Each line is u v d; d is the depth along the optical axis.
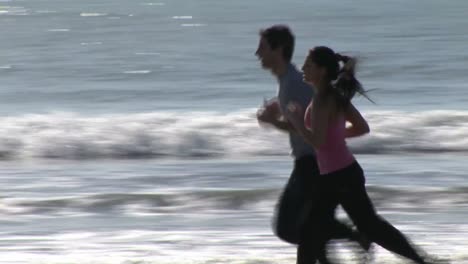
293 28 181.25
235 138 66.25
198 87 104.06
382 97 95.38
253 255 32.44
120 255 32.84
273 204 44.06
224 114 74.12
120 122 69.31
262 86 104.75
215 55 138.75
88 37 166.50
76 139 65.62
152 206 43.91
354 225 25.19
